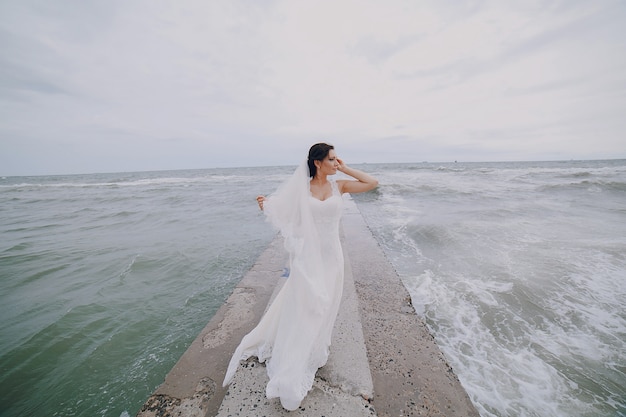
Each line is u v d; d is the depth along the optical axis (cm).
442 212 1232
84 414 302
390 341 302
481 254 712
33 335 435
